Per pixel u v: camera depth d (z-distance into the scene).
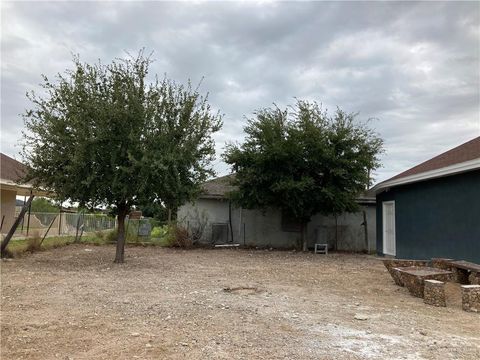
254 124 18.88
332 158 17.17
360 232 21.44
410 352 5.07
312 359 4.77
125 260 14.09
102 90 12.47
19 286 8.91
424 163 16.45
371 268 13.45
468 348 5.27
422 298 8.54
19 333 5.57
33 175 12.80
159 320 6.30
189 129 13.16
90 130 11.82
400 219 16.38
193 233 20.61
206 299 7.87
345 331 5.91
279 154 17.05
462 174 12.44
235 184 18.55
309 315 6.81
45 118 12.41
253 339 5.45
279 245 21.41
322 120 18.17
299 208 18.22
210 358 4.75
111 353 4.87
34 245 16.00
